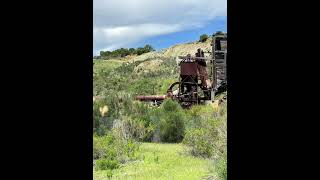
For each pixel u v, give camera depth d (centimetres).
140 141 1633
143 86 5409
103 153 1274
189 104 2789
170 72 6694
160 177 941
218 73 2862
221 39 2791
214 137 1205
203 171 969
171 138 1627
